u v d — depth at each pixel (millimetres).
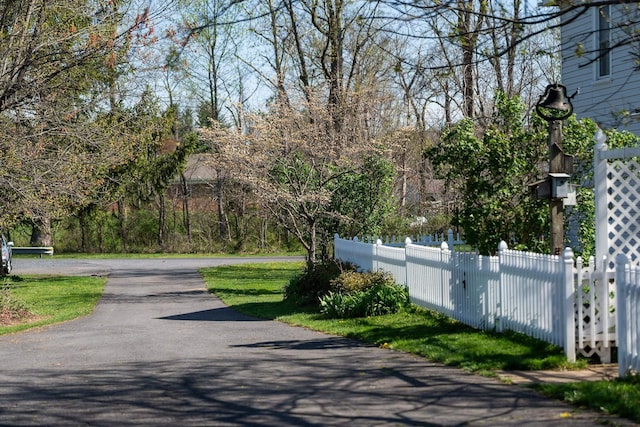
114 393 8828
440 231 30250
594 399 7266
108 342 13664
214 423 7199
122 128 24422
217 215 55531
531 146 13625
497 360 9758
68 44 18656
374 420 7051
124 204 51375
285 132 23953
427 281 15227
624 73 18000
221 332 14688
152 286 28031
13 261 43938
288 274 32812
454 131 14039
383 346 11812
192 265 39156
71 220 54000
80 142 20859
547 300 10391
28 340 14633
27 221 30422
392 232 28953
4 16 17891
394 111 37438
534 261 10734
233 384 9094
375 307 15656
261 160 23984
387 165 24578
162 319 17781
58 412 7934
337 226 24594
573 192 11625
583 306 9922
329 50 32719
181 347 12656
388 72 32312
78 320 18344
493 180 13727
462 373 9242
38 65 18625
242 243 51719
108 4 18547
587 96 19219
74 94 20953
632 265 8414
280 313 17781
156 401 8289
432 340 11734
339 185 24125
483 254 13734
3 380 9992
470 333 12211
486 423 6723
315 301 18938
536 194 11805
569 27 19156
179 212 57781
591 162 13586
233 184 49281
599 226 10453
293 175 23922
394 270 17438
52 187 19594
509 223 13641
